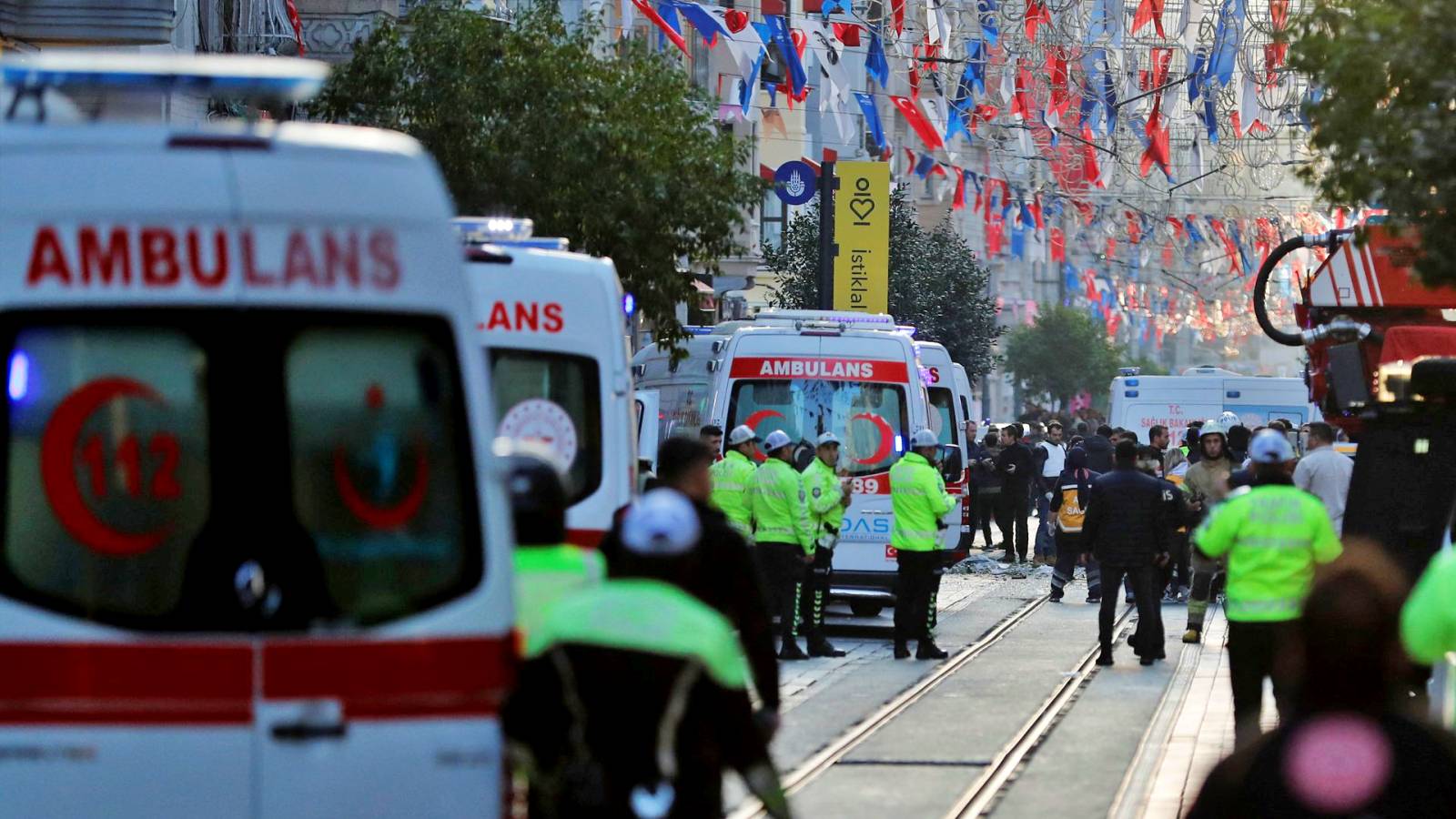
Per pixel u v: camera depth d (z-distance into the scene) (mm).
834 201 112125
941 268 157000
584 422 41625
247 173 21812
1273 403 112500
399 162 22266
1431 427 44312
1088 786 39875
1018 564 106125
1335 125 44344
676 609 19062
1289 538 38688
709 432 66250
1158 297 188500
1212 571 68375
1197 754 44000
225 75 22203
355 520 21797
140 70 22125
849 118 116062
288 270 21797
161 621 21328
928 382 94375
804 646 68375
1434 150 42688
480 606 21969
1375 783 13469
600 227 77375
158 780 21172
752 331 71250
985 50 99125
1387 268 65438
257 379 21672
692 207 79438
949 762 42562
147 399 21531
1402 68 43406
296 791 21359
